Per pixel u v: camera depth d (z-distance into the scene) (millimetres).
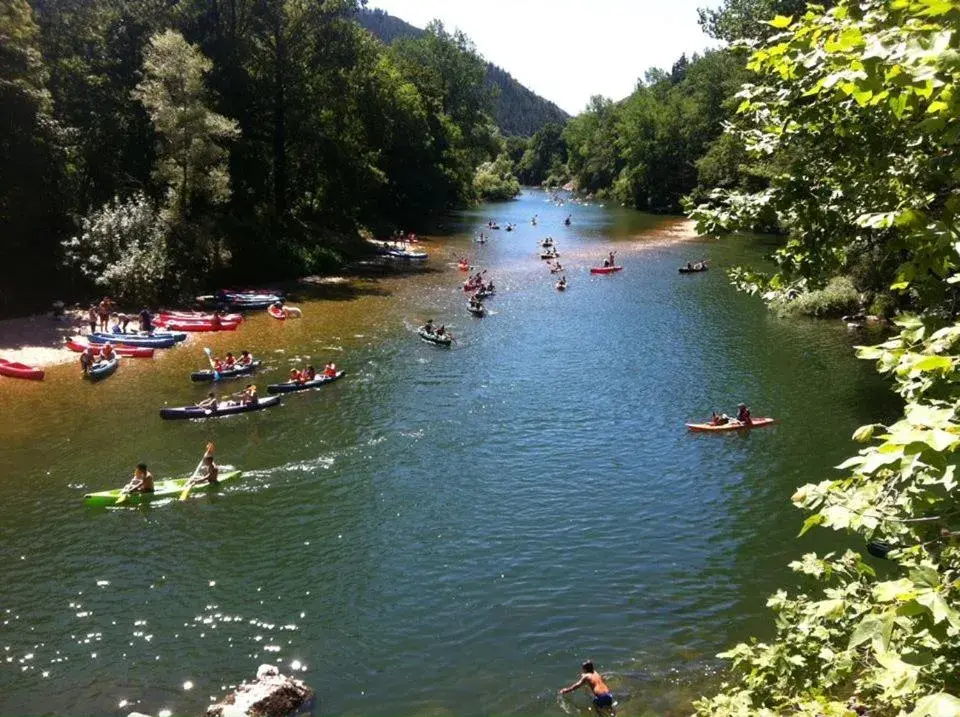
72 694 13148
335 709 12883
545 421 25875
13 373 28734
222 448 23469
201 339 34844
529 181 181750
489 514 19656
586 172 141500
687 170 103812
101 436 24062
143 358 31828
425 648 14539
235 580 16703
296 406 27000
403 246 65688
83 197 42281
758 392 28484
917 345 5723
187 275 41125
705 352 33688
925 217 5285
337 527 18984
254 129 56438
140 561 17391
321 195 62844
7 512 19422
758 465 22438
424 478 21672
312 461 22703
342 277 50812
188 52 42750
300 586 16500
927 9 4156
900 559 6434
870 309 37844
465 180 98000
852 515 5145
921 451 3703
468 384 29562
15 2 35562
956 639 5141
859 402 27219
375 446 23781
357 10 60062
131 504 19891
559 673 13812
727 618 15398
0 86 34062
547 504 20203
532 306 43594
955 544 5184
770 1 35375
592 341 35719
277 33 54281
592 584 16578
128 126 47469
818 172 8805
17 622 15086
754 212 8688
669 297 46062
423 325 38375
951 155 6164
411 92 84312
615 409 26953
